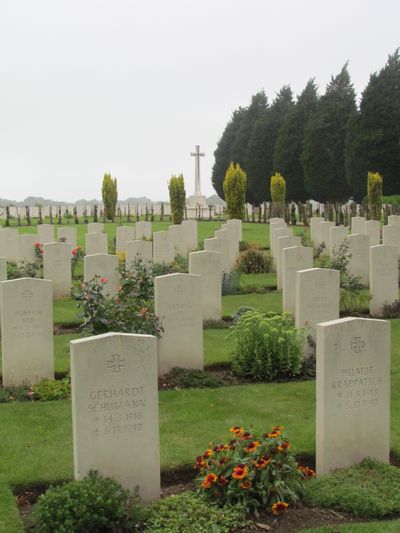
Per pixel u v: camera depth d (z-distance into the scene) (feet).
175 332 18.80
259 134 90.38
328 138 79.25
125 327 18.42
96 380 11.50
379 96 71.26
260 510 11.26
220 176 105.81
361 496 11.50
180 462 13.17
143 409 11.80
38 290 17.83
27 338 17.87
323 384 12.59
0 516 11.25
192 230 46.26
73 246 43.19
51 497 10.64
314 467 13.53
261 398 16.79
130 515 10.81
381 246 25.13
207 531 10.59
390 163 71.51
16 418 15.39
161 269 29.32
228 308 27.27
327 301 19.65
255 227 63.62
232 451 11.81
